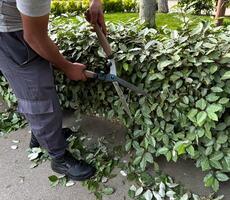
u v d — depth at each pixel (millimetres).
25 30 1498
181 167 2098
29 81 1711
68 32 2188
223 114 1784
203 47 1749
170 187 1932
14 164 2201
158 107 1876
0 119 2678
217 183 1831
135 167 2088
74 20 2531
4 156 2281
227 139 1777
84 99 2295
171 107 1844
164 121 1915
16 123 2645
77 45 2137
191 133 1812
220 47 1707
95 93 2195
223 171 1831
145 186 1946
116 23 2236
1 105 2900
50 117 1790
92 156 2184
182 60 1740
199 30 1783
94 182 1985
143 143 2025
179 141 1860
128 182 2002
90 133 2471
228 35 1799
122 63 1912
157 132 1946
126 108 1929
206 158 1820
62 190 1971
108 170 2076
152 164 2127
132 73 1934
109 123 2580
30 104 1769
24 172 2129
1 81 2510
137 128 2072
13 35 1639
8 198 1929
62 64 1701
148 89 1896
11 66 1712
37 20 1441
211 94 1709
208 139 1798
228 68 1688
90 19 1886
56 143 1888
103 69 2041
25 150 2334
